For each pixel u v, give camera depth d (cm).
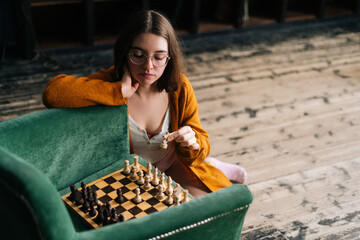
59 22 476
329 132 345
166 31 179
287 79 433
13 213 131
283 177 288
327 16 587
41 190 122
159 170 214
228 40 516
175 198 177
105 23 501
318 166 301
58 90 182
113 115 195
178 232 142
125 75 192
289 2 593
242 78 430
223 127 345
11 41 438
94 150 198
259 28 546
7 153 129
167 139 189
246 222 246
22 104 359
